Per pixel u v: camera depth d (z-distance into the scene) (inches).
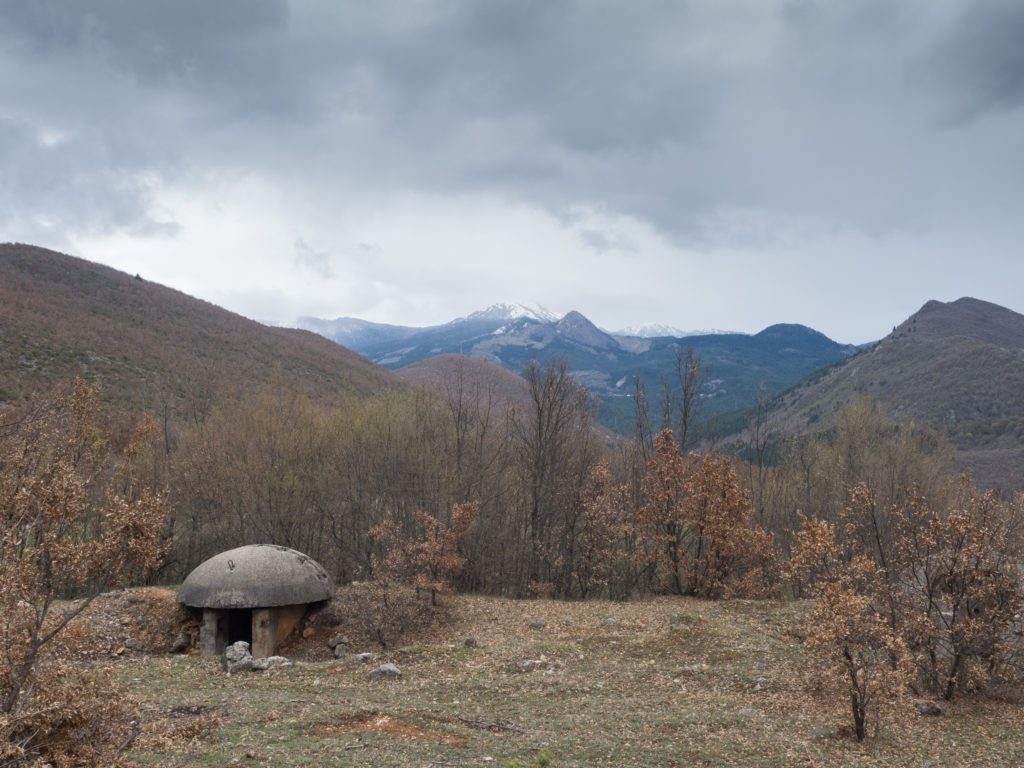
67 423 710.5
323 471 1478.8
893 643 537.0
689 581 1234.6
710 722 546.9
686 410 1503.4
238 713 534.3
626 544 1391.5
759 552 1176.8
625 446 1663.4
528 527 1417.3
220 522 1507.1
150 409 1940.2
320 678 679.7
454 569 1130.0
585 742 492.1
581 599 1280.8
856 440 1704.0
